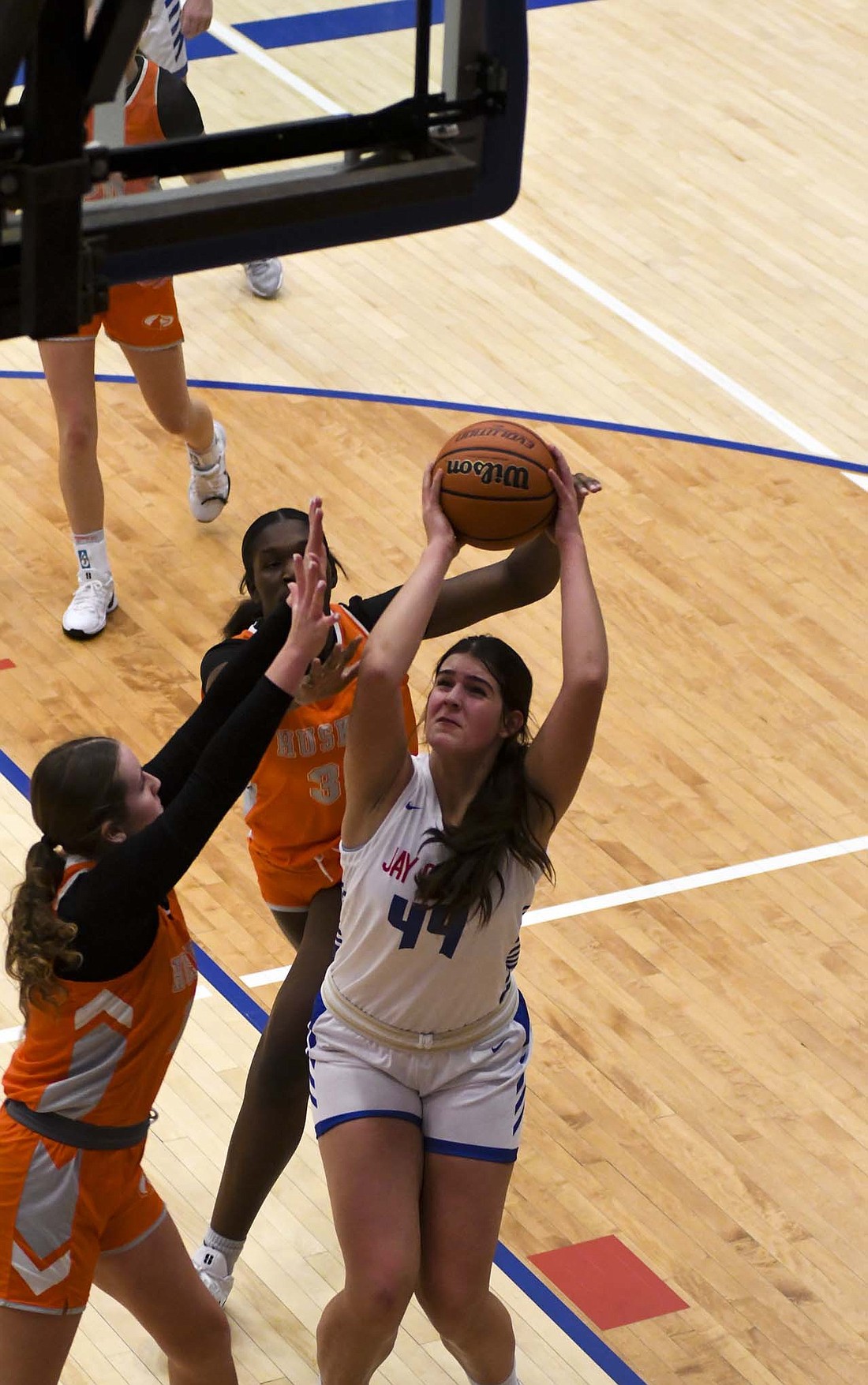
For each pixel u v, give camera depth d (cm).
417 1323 823
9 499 1394
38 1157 636
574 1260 858
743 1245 873
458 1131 689
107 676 1225
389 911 672
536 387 1569
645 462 1482
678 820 1143
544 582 774
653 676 1259
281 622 693
